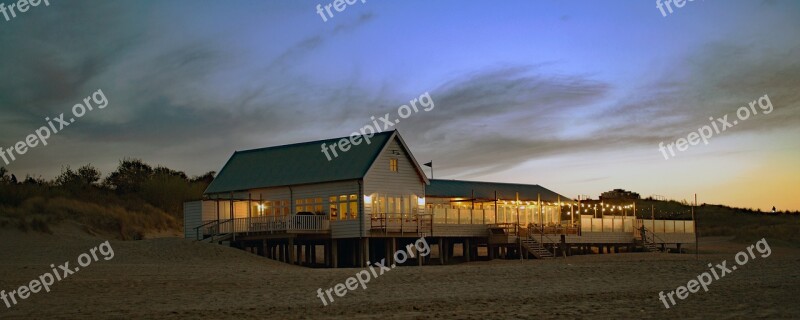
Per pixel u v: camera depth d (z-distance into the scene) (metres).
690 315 23.66
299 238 45.97
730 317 23.16
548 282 33.22
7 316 23.59
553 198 60.00
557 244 53.28
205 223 47.06
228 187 50.62
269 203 49.12
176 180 67.62
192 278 32.38
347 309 25.11
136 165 72.56
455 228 49.53
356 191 44.78
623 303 26.47
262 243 47.53
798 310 24.45
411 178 47.50
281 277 33.47
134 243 42.31
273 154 51.50
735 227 89.88
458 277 34.75
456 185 56.34
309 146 50.06
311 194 47.00
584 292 29.66
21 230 46.22
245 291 29.48
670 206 100.94
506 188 59.31
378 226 44.81
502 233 50.94
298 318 23.33
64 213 51.78
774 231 75.38
